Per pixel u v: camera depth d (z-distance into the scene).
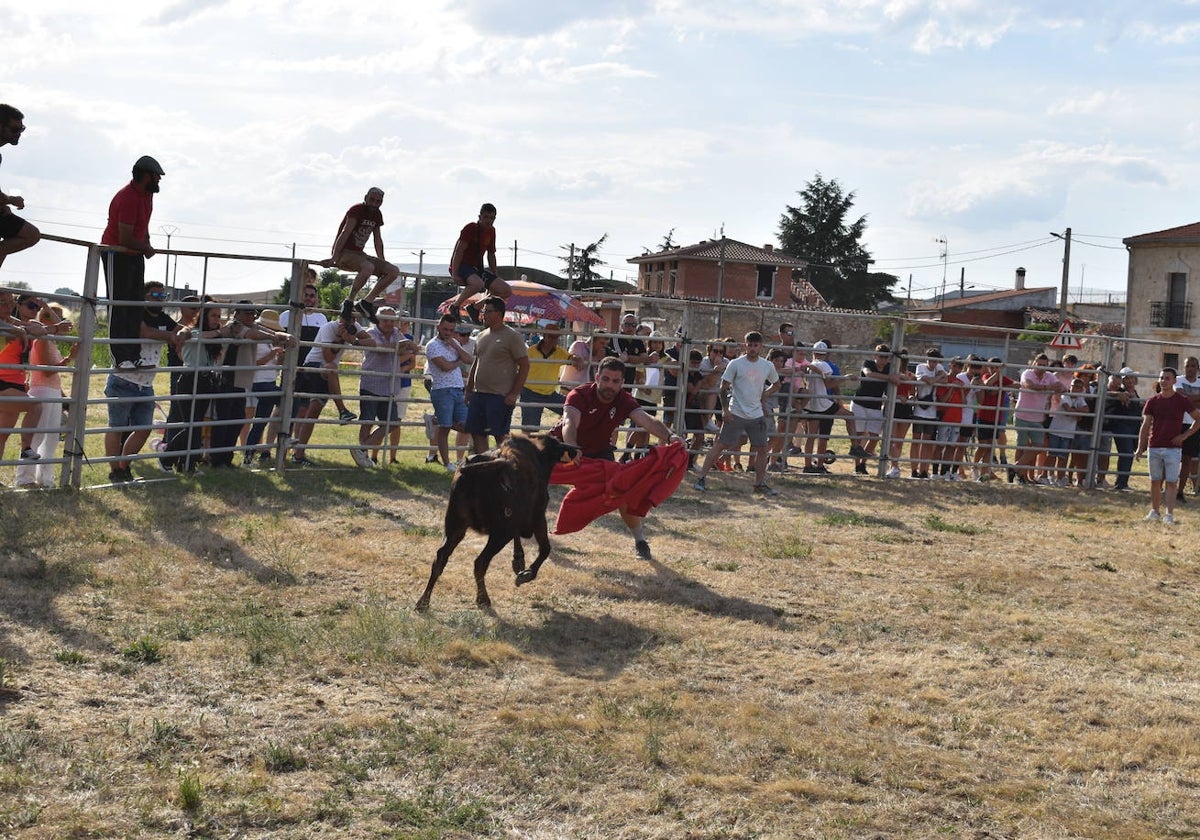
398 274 13.34
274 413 13.44
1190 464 17.36
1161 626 9.21
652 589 8.93
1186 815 5.48
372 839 4.58
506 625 7.60
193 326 12.25
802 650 7.70
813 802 5.25
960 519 13.75
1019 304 72.44
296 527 9.90
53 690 5.75
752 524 12.20
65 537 8.59
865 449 17.58
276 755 5.20
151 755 5.13
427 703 6.08
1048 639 8.48
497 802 5.01
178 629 6.86
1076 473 18.39
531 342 15.75
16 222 9.56
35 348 10.73
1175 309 48.78
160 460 12.22
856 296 85.12
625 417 9.73
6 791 4.64
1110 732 6.51
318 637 6.90
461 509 7.83
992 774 5.78
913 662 7.57
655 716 6.10
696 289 63.97
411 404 23.02
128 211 10.49
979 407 16.95
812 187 86.94
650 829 4.85
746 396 14.14
